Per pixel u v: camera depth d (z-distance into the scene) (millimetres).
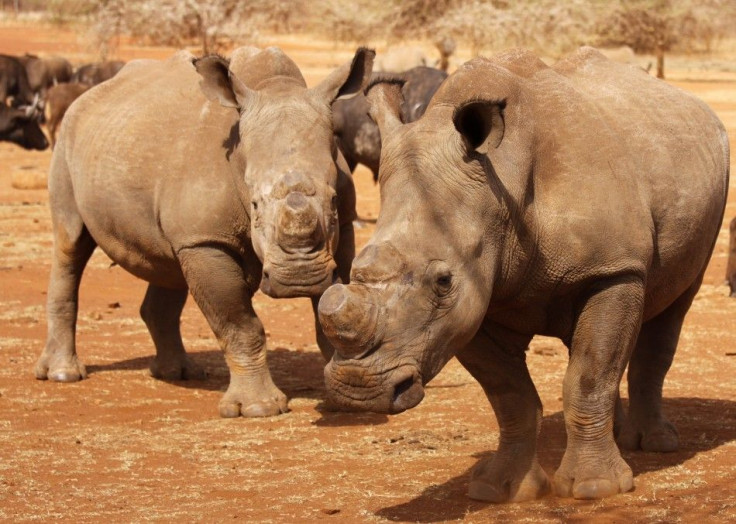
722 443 18172
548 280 14375
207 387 24047
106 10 112062
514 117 14031
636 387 18031
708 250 17281
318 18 116875
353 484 16547
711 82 94188
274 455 18422
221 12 107062
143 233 22438
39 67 95188
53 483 17047
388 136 13680
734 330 27875
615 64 17109
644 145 15539
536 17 101438
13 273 37312
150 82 23766
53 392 23438
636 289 14664
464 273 13016
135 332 29547
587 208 14266
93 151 23297
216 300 21234
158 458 18438
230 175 20828
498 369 15336
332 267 18625
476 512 14938
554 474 15930
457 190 13180
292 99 20266
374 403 12422
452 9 104750
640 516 14375
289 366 25656
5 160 71938
